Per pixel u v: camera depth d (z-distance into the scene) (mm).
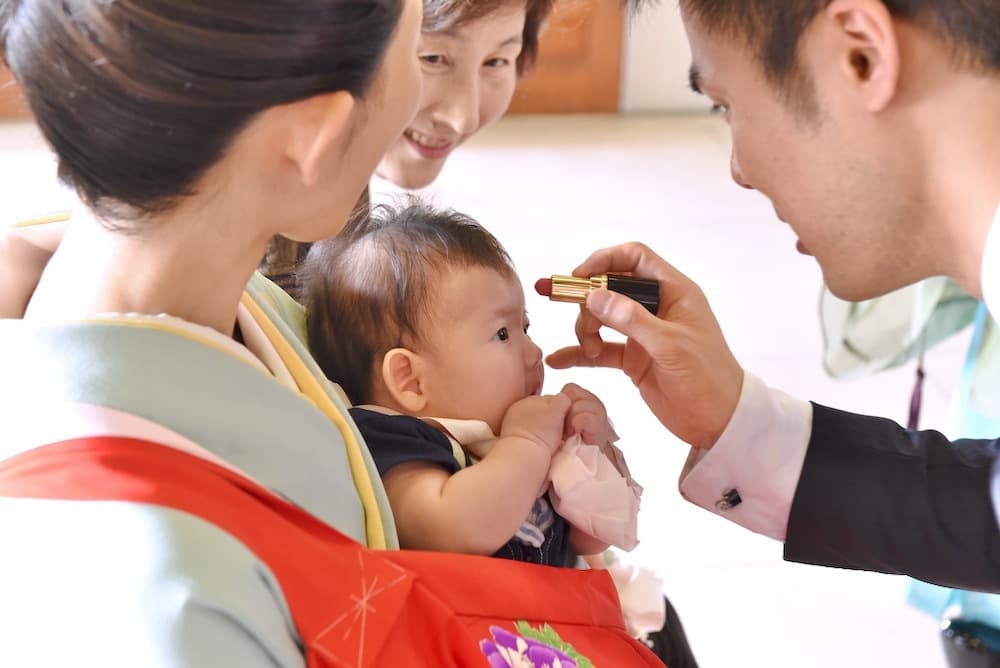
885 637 2057
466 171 3758
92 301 719
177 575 608
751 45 838
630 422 2504
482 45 1294
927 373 2688
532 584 871
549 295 1072
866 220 886
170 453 665
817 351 2758
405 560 796
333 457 785
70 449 653
